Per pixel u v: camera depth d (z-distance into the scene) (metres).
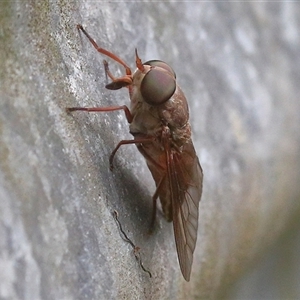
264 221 0.25
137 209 0.23
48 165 0.22
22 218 0.21
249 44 0.26
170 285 0.23
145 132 0.23
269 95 0.26
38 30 0.22
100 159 0.22
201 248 0.24
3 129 0.21
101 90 0.23
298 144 0.26
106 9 0.23
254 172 0.25
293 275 0.26
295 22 0.27
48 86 0.22
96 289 0.22
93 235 0.22
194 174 0.23
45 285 0.21
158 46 0.24
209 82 0.25
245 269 0.25
